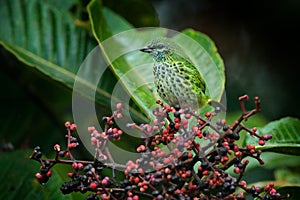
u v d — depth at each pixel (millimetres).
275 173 9867
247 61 14570
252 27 14914
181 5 15445
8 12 9688
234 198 5855
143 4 10039
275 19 14727
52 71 8891
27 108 10820
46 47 9297
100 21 8602
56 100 10984
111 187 5898
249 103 13234
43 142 10617
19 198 7461
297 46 14477
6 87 10867
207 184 5785
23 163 7863
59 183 7336
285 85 13828
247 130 6062
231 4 15133
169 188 5695
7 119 10680
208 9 15289
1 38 9477
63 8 10164
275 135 7734
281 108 13430
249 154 6090
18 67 10938
